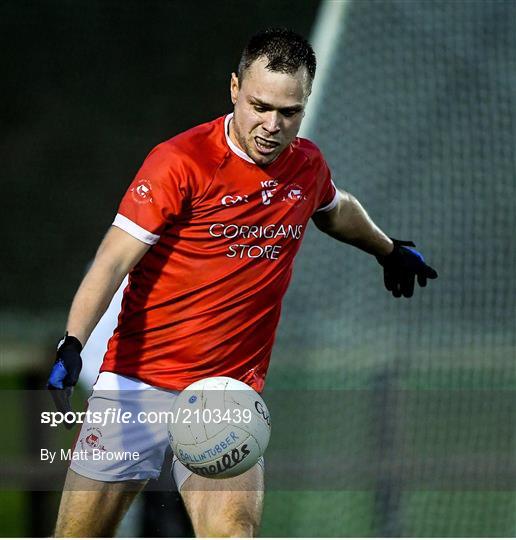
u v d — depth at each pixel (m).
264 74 13.22
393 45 34.25
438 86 34.09
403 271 17.34
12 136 48.00
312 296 33.41
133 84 48.62
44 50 48.31
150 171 13.80
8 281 46.75
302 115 13.62
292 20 48.34
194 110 48.91
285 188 14.36
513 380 31.11
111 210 48.31
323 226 16.38
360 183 33.53
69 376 12.73
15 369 35.50
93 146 48.44
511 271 33.62
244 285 14.38
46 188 47.91
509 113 33.97
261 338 14.86
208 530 13.48
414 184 33.69
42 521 21.14
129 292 14.76
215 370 14.68
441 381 30.92
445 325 33.41
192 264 14.18
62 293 47.12
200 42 48.59
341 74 33.94
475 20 34.31
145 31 48.50
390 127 33.84
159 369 14.66
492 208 33.72
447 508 24.09
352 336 33.09
